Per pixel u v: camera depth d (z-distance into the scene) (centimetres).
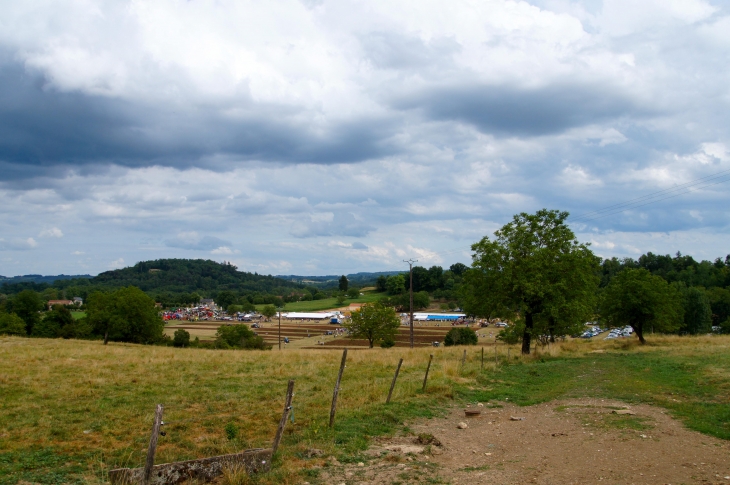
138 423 1299
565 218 3659
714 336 4703
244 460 906
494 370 2525
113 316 5166
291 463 954
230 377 2120
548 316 3544
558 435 1205
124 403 1537
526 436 1217
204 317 16838
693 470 884
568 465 936
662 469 892
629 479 838
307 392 1791
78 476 893
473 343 7706
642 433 1181
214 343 7850
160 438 1164
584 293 3547
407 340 8719
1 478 867
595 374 2400
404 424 1334
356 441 1116
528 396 1873
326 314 15638
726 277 11481
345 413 1391
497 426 1352
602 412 1472
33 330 7794
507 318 3612
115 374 2089
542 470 907
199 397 1662
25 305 8356
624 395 1769
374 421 1317
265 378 2116
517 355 3375
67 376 1986
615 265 14925
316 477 878
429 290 17288
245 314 17262
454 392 1803
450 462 993
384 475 886
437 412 1506
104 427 1241
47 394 1612
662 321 4219
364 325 6975
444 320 13012
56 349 3167
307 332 11619
